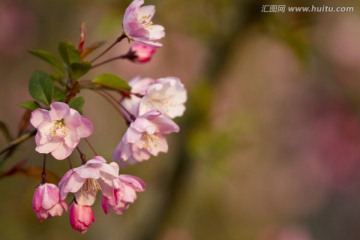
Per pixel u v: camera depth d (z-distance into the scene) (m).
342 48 9.20
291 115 11.06
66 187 3.12
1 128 3.68
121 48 8.79
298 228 10.33
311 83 10.87
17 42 10.11
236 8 6.61
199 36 6.76
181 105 3.65
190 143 6.76
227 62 6.89
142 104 3.56
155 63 9.05
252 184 10.70
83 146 8.21
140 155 3.49
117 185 3.20
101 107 9.14
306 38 6.53
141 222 7.09
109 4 6.22
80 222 3.20
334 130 11.20
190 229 9.45
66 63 3.44
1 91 10.30
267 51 9.94
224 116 7.91
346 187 11.52
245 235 9.84
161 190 7.05
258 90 10.13
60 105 3.09
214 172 7.04
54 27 9.66
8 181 8.84
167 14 6.66
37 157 8.17
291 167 11.33
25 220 8.66
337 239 11.59
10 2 10.06
